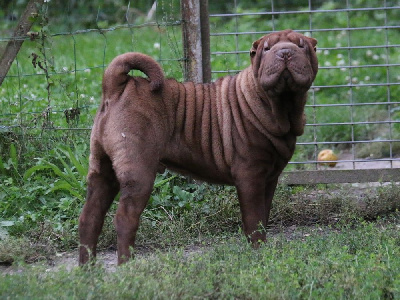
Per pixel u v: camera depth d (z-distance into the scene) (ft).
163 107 33.42
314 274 27.86
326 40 83.25
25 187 41.52
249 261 30.14
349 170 46.34
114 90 32.68
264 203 34.45
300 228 38.96
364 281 27.53
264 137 33.65
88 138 44.93
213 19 94.38
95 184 33.17
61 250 37.11
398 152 55.93
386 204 42.60
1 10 88.84
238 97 34.14
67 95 46.26
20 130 45.01
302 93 32.73
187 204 41.22
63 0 90.38
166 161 34.17
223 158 34.40
